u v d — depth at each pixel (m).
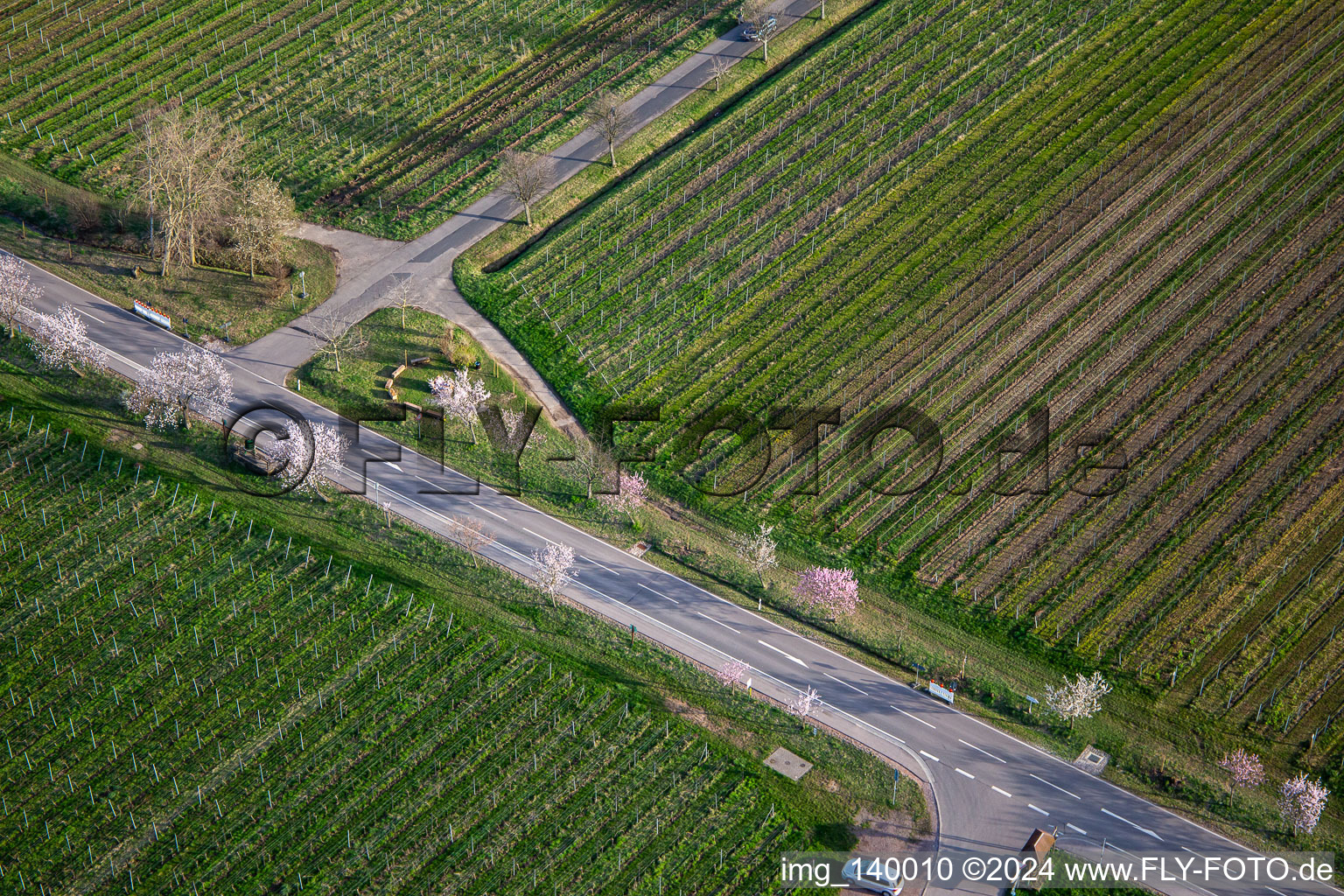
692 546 114.62
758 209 145.00
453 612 108.44
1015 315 133.12
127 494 116.25
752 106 157.62
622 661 105.38
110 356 128.00
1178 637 106.56
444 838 93.25
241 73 163.50
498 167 149.88
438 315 133.38
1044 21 168.00
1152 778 98.00
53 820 94.31
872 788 97.06
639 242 141.25
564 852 92.50
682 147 152.50
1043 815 95.69
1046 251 139.50
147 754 98.19
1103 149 150.62
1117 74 160.38
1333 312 131.88
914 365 128.75
